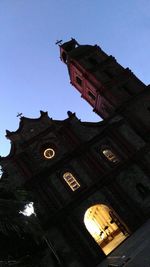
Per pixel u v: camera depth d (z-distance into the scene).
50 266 25.20
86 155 34.88
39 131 36.94
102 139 36.34
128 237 29.77
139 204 31.86
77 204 31.55
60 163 34.19
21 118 37.84
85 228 30.19
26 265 12.88
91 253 28.89
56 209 31.22
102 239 39.03
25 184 32.38
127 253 22.55
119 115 38.44
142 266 15.63
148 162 34.47
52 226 30.22
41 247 14.28
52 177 33.34
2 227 12.24
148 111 38.53
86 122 37.50
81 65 44.62
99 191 32.47
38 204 30.75
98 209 41.69
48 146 36.16
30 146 35.69
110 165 34.28
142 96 39.97
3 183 17.58
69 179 33.53
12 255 12.19
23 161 34.34
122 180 33.25
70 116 37.94
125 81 42.38
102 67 44.25
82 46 48.34
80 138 36.41
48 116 38.22
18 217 13.49
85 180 33.16
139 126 37.50
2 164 33.84
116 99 40.28
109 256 27.97
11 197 15.12
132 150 35.28
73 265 28.23
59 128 36.78
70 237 29.66
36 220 14.80
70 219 30.77
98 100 44.38
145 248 19.91
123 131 36.88
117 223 32.00
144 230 27.38
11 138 36.12
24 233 13.21
